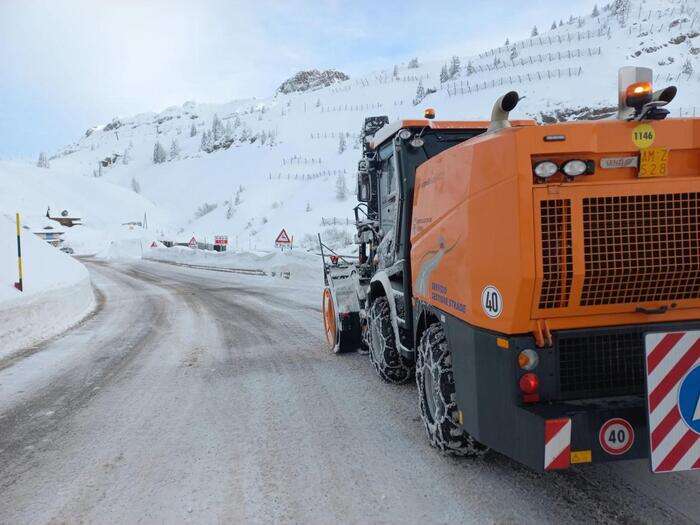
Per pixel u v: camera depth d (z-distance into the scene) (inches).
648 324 112.0
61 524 117.7
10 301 354.9
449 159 132.4
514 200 103.2
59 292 460.4
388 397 203.2
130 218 4980.3
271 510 120.4
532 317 107.1
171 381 243.4
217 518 117.8
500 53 6978.4
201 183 6378.0
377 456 147.9
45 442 170.1
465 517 113.1
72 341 366.3
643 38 5280.5
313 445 158.6
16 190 4495.6
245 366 267.4
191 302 582.2
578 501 117.6
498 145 107.5
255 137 7495.1
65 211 3816.4
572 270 103.5
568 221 103.4
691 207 106.0
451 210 129.8
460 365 127.2
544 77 5009.8
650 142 104.9
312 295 597.6
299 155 6082.7
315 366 259.6
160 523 116.6
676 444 100.0
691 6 5757.9
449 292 132.0
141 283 906.1
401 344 196.4
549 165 101.9
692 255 106.0
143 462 151.2
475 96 5378.9
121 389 232.5
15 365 290.2
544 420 100.7
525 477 130.9
